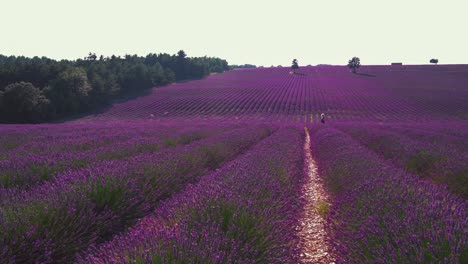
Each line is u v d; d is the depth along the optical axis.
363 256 3.25
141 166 6.23
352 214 4.21
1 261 3.17
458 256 2.68
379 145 13.20
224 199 4.02
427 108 58.19
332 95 75.75
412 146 10.67
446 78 104.06
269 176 5.85
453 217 3.42
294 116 55.78
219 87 92.56
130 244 2.99
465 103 60.94
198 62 130.62
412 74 117.06
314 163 11.40
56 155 7.85
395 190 4.65
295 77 118.31
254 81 107.75
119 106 69.19
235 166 6.69
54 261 3.52
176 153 8.15
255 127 24.50
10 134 16.81
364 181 5.57
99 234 4.22
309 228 5.06
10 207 3.84
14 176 5.66
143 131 18.42
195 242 2.92
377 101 66.81
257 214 3.80
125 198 4.90
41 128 22.84
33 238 3.51
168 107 66.12
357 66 135.12
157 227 3.51
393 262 2.85
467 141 12.55
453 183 6.41
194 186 5.70
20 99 53.59
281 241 3.63
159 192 5.73
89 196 4.64
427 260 2.78
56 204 4.02
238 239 3.27
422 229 3.23
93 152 8.68
